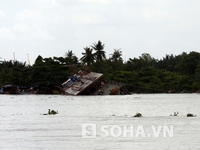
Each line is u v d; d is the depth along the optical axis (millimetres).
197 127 75625
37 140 63969
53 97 193750
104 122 83750
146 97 186250
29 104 145000
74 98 181250
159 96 196750
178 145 59688
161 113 104000
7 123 83375
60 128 75500
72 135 67875
